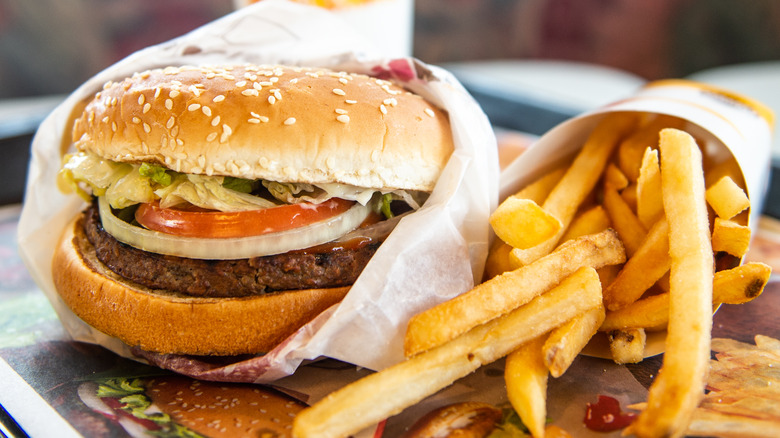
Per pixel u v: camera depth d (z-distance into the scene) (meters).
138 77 0.26
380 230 0.26
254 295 0.25
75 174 0.26
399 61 0.28
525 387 0.23
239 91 0.25
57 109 0.28
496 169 0.28
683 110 0.29
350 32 0.30
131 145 0.25
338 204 0.26
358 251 0.26
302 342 0.24
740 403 0.24
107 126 0.25
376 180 0.25
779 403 0.24
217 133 0.24
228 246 0.25
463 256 0.26
